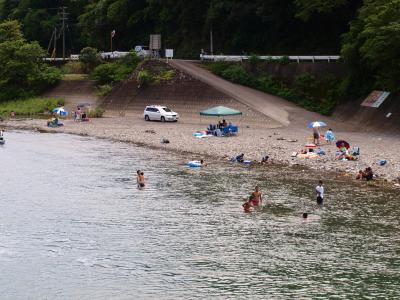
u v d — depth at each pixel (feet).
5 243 154.20
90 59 511.40
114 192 203.51
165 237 158.10
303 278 132.87
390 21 293.84
